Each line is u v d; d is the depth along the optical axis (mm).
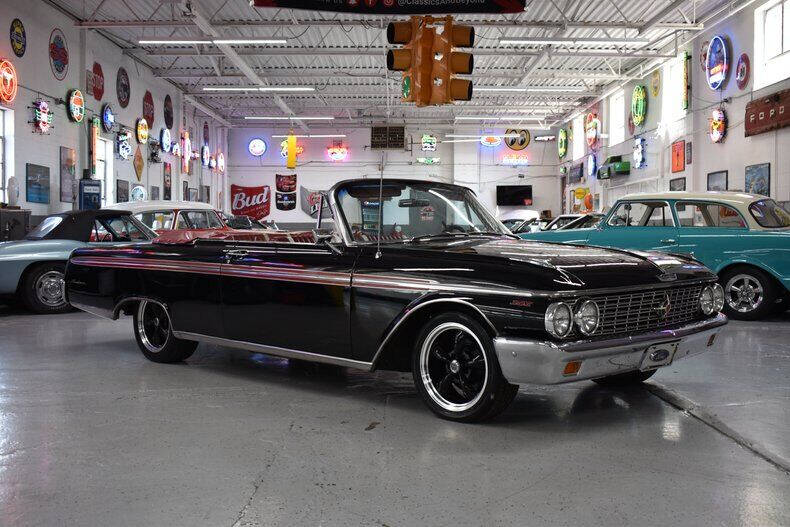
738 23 15398
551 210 32938
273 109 30109
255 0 7422
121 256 5152
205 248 4668
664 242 7801
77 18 16562
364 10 7531
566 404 3914
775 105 13828
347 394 4164
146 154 21828
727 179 16109
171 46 19766
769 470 2805
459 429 3410
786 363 5070
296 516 2361
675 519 2322
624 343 3266
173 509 2424
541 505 2449
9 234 11836
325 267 3930
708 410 3732
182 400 4008
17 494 2570
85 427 3451
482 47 19734
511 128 32688
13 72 13414
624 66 22406
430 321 3547
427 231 4234
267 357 5406
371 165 33281
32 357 5395
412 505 2453
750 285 7469
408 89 7539
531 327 3143
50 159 15219
